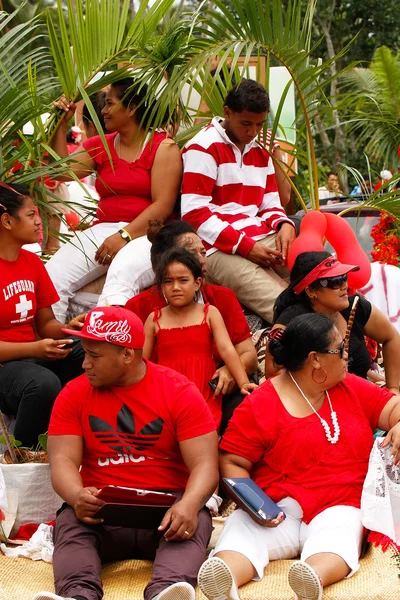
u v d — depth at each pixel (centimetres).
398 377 578
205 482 444
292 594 416
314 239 608
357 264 607
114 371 453
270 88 860
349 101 833
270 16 651
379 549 455
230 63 752
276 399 469
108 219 681
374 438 483
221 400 551
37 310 603
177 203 689
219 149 654
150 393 461
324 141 2512
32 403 539
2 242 579
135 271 631
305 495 457
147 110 644
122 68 660
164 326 554
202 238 648
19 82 647
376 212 935
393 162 1117
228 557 429
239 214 662
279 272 680
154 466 463
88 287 680
